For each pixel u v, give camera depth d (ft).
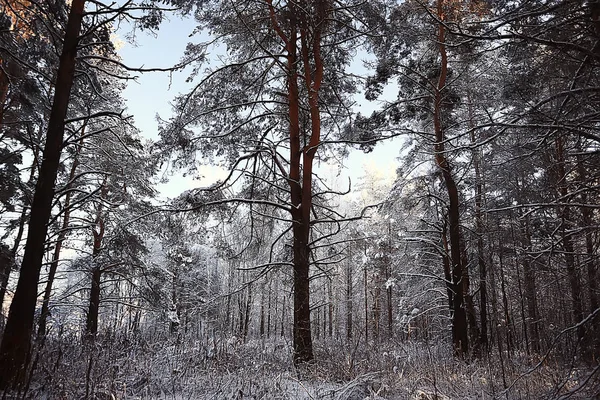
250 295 47.80
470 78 46.24
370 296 98.99
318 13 34.81
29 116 41.70
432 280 67.41
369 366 25.64
